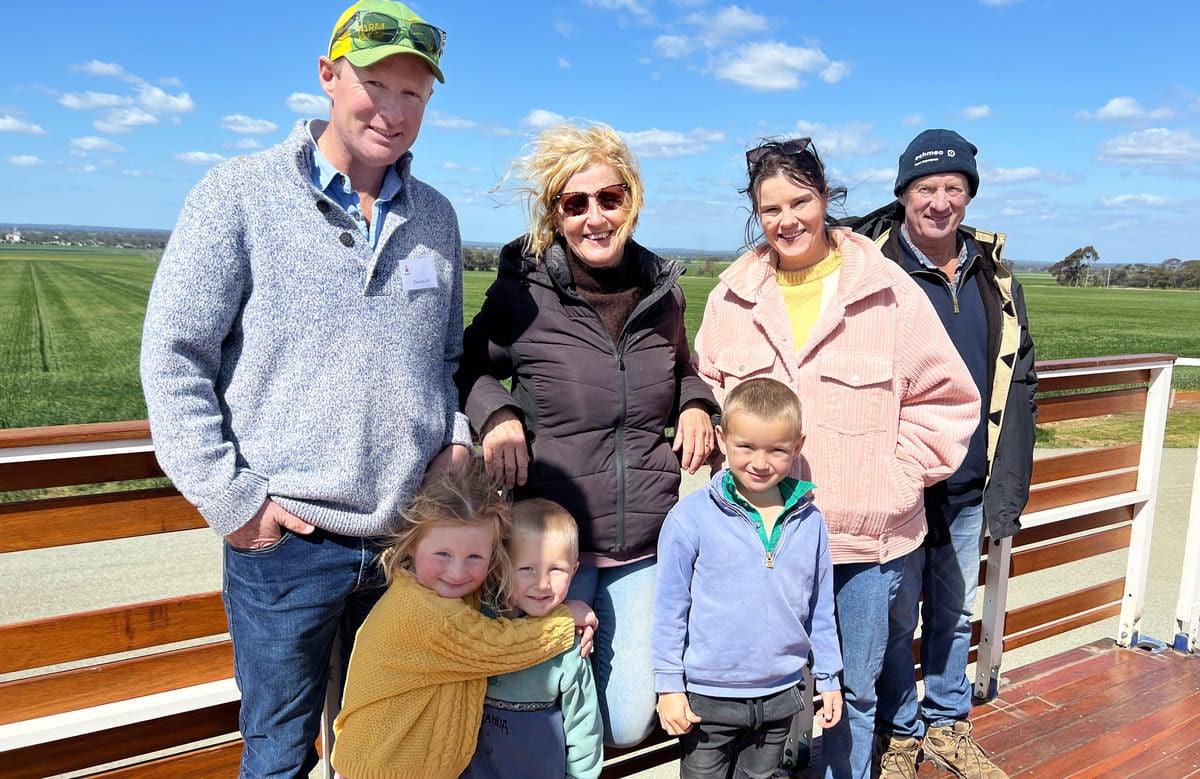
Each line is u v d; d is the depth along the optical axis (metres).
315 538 1.68
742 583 2.06
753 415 1.96
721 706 2.11
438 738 1.76
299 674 1.75
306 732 1.81
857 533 2.23
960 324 2.62
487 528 1.77
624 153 2.00
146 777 2.03
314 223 1.64
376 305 1.69
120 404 15.85
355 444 1.66
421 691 1.75
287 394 1.62
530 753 1.89
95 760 1.95
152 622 2.02
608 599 2.17
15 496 7.45
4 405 15.47
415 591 1.74
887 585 2.28
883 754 2.64
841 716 2.32
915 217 2.62
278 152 1.65
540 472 2.08
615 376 2.06
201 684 2.09
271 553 1.65
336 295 1.64
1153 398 3.57
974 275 2.67
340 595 1.74
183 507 2.05
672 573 2.10
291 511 1.62
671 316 2.18
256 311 1.61
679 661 2.11
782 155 2.16
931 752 2.75
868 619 2.28
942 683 2.75
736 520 2.09
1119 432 12.32
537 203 2.07
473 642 1.75
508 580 1.86
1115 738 2.91
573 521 1.91
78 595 5.70
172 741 2.05
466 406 2.08
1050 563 3.39
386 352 1.70
